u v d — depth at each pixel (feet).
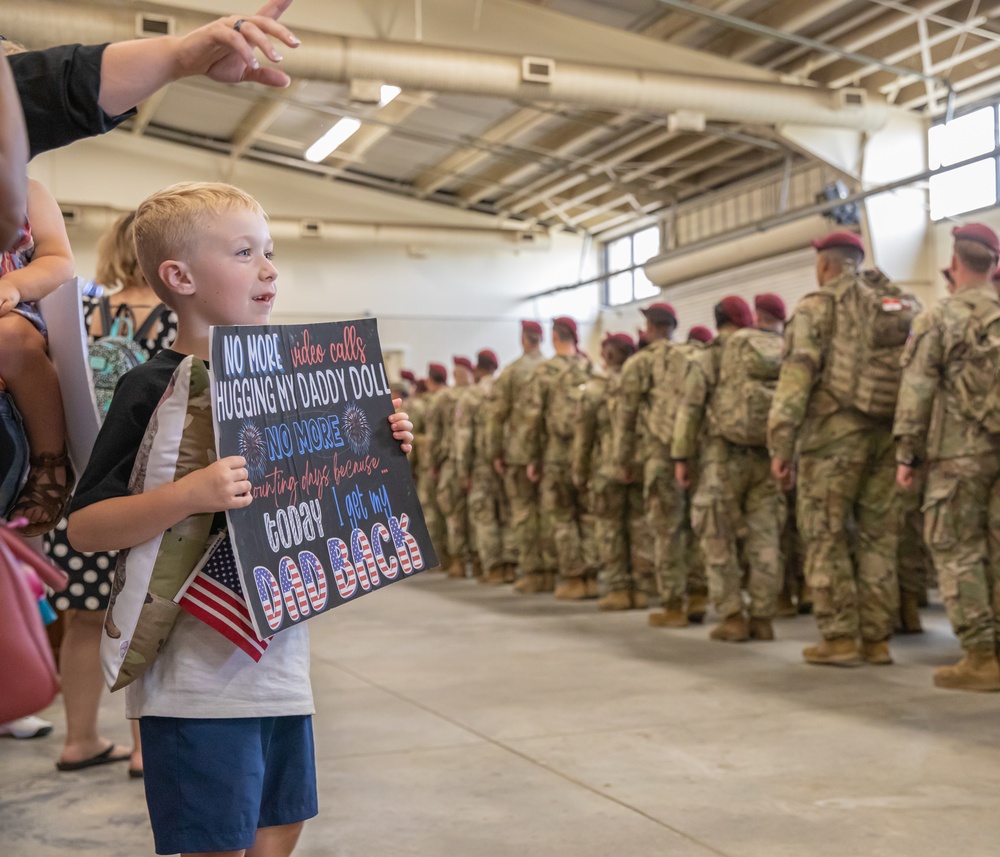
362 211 51.19
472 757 9.44
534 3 32.48
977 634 11.64
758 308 15.61
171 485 3.90
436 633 17.42
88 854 6.98
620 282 53.42
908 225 34.71
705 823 7.49
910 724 10.22
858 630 13.47
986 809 7.65
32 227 4.93
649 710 11.16
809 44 30.83
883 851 6.86
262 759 4.25
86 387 4.73
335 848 7.11
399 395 38.04
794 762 9.03
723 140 40.60
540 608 20.52
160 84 4.09
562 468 21.66
